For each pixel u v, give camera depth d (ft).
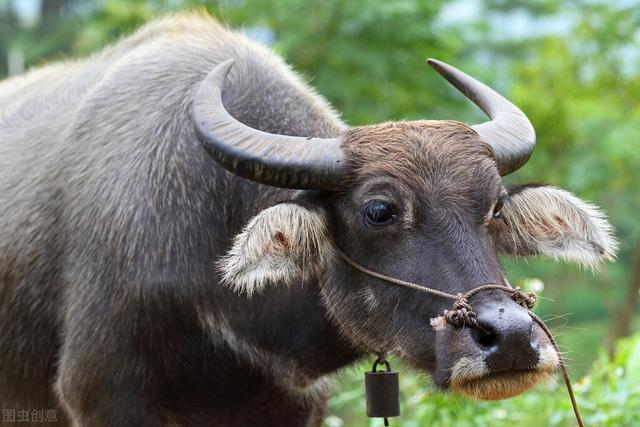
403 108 73.20
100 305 32.17
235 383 32.89
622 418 39.63
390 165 28.55
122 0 80.69
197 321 31.71
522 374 26.37
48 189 35.19
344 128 34.76
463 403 35.50
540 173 88.84
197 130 29.96
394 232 28.40
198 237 31.81
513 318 25.90
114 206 32.45
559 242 32.40
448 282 27.30
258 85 34.17
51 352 35.24
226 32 36.86
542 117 88.94
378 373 32.45
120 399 31.94
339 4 71.77
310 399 35.04
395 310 28.55
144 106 34.06
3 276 35.94
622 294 93.91
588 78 91.86
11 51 112.16
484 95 33.88
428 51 73.87
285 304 32.04
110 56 39.01
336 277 30.12
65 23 116.57
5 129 39.50
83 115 35.29
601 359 45.47
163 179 32.30
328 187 29.25
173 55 35.42
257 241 28.19
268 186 31.76
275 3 72.59
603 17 89.20
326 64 72.13
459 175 28.27
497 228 29.14
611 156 81.87
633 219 86.12
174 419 32.96
